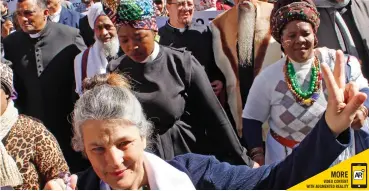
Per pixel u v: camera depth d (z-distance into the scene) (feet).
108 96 5.72
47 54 13.50
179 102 10.01
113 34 12.64
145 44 9.78
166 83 9.95
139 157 5.84
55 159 8.90
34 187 8.73
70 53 13.57
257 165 10.19
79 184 6.68
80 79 12.83
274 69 10.05
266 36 12.50
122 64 10.14
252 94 10.27
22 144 8.73
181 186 6.27
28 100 13.67
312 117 9.68
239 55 12.57
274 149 10.16
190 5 13.06
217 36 12.87
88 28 16.01
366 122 9.30
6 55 13.79
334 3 12.24
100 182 6.57
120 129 5.66
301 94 9.66
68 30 13.82
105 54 12.68
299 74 9.75
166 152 9.91
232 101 12.64
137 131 5.79
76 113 5.80
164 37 13.29
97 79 6.37
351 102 5.68
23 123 8.88
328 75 5.75
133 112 5.75
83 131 5.73
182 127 10.16
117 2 9.75
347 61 9.62
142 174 6.11
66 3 20.04
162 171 6.27
